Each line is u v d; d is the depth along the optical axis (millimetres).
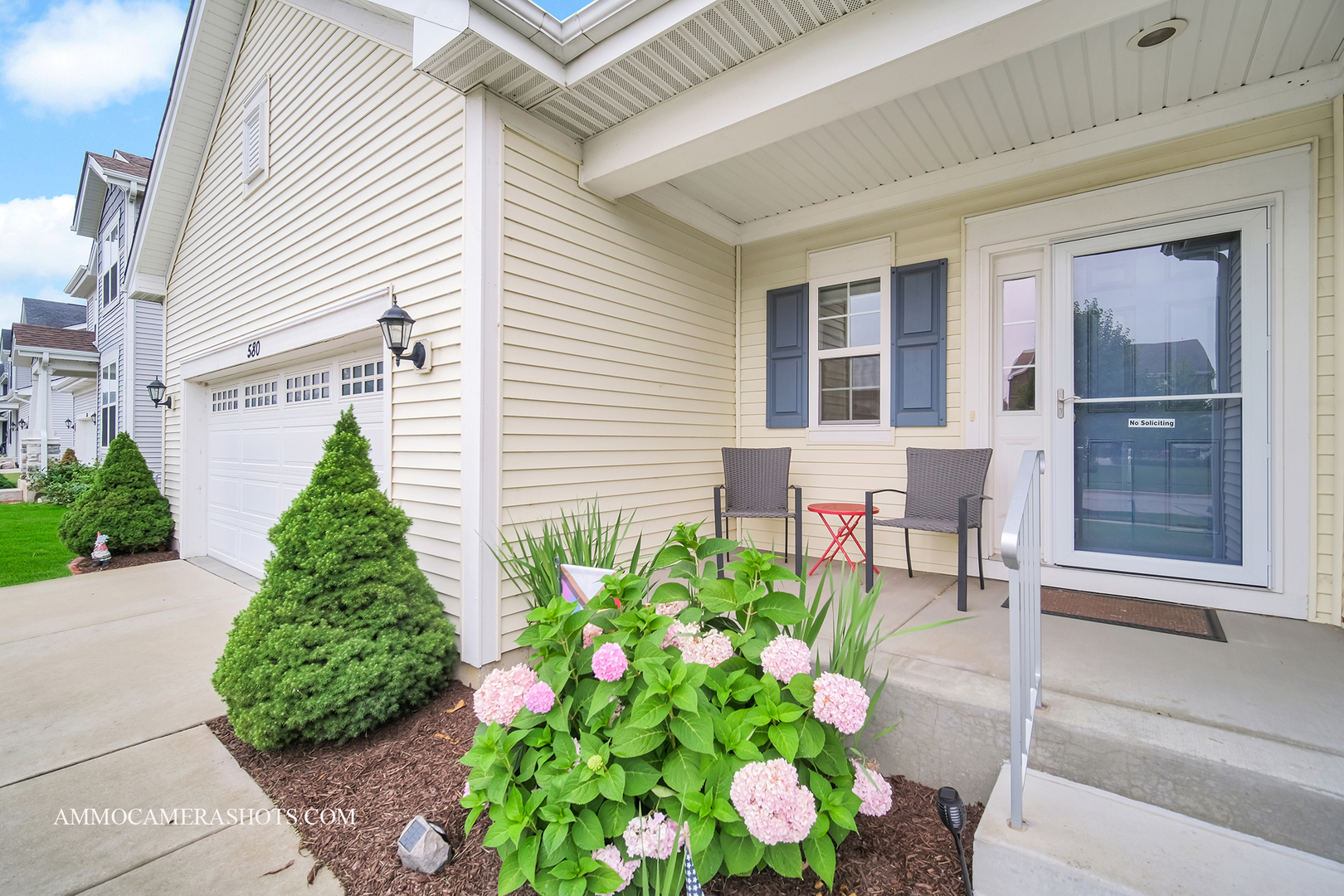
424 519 3270
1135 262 3244
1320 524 2760
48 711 2803
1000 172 3529
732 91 2762
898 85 2475
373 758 2322
